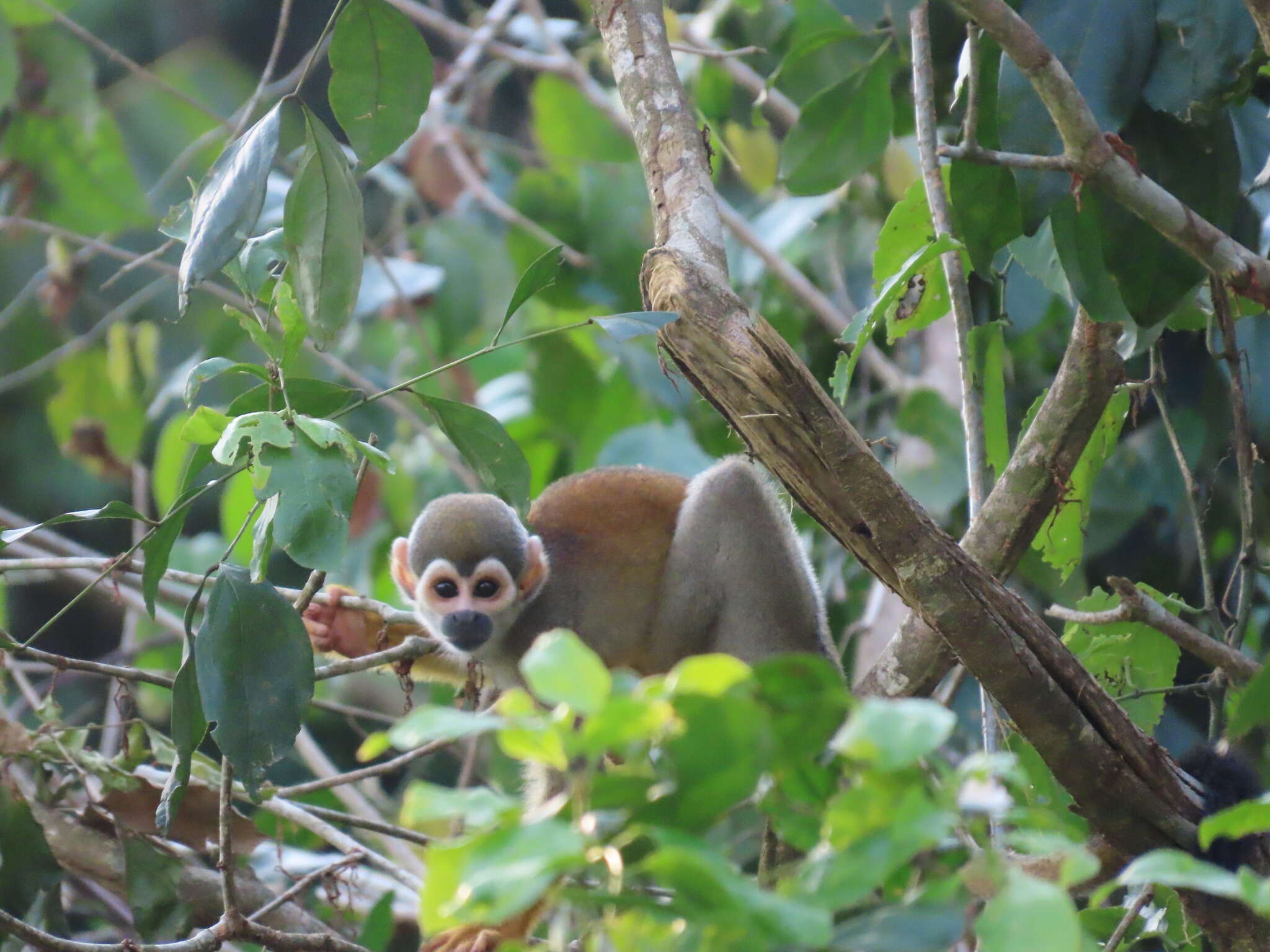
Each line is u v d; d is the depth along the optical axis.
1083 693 6.88
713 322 6.77
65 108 12.94
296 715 7.39
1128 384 9.24
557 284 15.16
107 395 14.77
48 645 22.28
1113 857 7.85
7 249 17.69
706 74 14.64
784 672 3.94
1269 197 9.66
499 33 18.20
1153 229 7.80
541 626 10.58
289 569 16.42
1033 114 7.65
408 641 10.09
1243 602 9.02
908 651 8.59
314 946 7.82
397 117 8.14
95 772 9.57
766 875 6.83
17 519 12.91
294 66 23.23
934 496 11.97
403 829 10.41
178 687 7.46
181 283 7.14
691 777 3.85
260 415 7.12
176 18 22.47
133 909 9.30
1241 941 7.11
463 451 8.35
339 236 7.75
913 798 3.69
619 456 13.62
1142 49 7.54
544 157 16.36
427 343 14.06
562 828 3.54
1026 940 3.54
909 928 3.84
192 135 16.53
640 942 3.90
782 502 10.52
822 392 6.65
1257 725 6.35
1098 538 11.20
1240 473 9.02
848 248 14.25
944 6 10.14
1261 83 10.38
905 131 11.84
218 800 9.86
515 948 3.87
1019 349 12.23
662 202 8.29
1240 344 10.11
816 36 11.50
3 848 9.00
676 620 10.62
